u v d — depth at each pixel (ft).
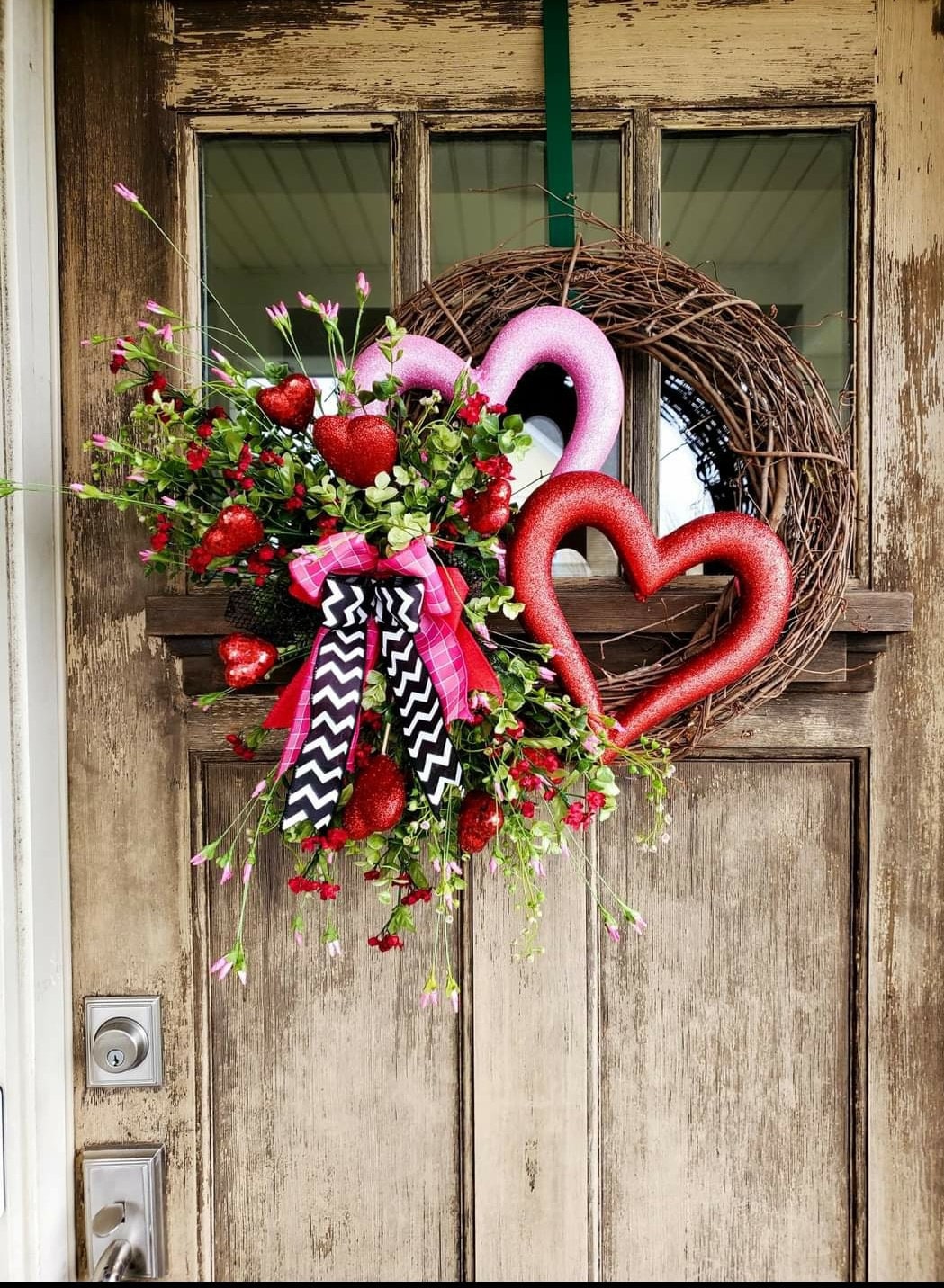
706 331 2.64
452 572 2.22
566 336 2.50
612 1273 3.00
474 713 2.29
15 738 2.68
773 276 2.93
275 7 2.85
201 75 2.86
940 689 2.90
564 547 2.88
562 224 2.72
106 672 2.93
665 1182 2.99
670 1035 2.97
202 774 2.95
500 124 2.86
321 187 2.94
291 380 2.24
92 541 2.90
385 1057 2.98
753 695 2.68
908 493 2.89
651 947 2.96
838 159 2.92
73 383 2.89
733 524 2.48
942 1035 2.93
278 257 2.94
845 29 2.83
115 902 2.95
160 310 2.37
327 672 2.09
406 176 2.87
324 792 2.05
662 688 2.52
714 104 2.84
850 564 2.89
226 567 2.27
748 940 2.96
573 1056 2.96
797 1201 2.98
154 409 2.22
